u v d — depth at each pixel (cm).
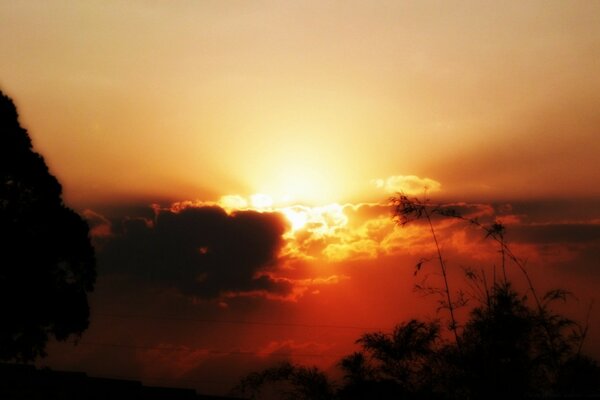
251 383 1700
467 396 1588
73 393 2480
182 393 2741
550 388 1535
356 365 1667
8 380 2381
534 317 1548
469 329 1597
